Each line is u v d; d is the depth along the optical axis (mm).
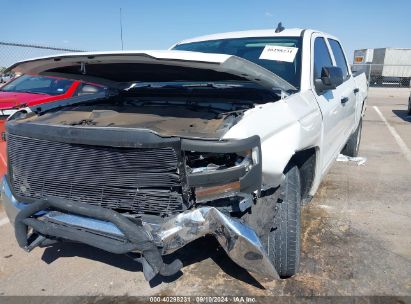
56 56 2924
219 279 3143
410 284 3025
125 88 3996
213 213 2303
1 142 4859
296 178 3082
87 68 3287
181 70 3070
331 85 3648
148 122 2662
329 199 4812
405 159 6844
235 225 2330
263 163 2543
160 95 3539
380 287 2990
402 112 14688
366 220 4188
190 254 3498
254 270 2514
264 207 2695
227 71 2713
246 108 2848
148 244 2307
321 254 3469
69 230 2527
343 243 3672
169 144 2279
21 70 3393
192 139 2297
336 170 6098
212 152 2281
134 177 2420
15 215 2916
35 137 2693
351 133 5801
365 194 4996
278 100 3064
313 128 3240
